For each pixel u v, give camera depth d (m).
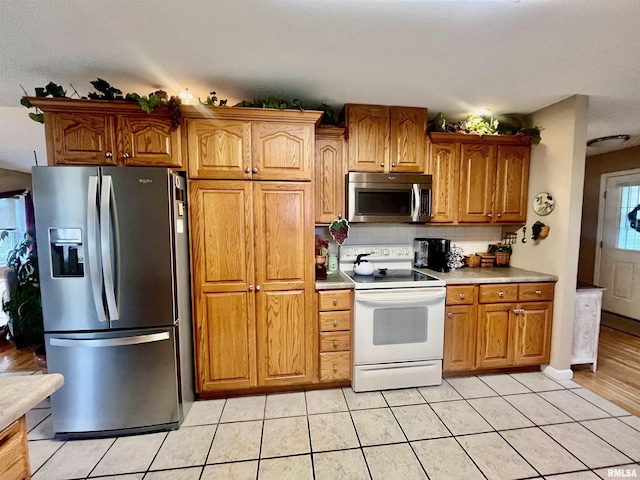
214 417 2.03
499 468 1.60
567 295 2.47
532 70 1.95
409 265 2.96
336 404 2.17
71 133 1.96
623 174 3.96
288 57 1.80
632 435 1.84
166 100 2.08
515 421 1.97
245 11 1.39
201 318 2.14
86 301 1.76
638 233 3.88
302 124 2.15
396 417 2.02
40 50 1.71
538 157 2.70
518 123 2.83
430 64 1.88
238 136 2.09
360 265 2.61
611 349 3.11
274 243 2.18
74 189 1.70
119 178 1.73
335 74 2.01
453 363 2.47
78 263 1.76
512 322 2.51
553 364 2.55
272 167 2.14
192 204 2.08
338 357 2.32
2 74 1.99
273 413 2.07
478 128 2.70
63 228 1.71
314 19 1.45
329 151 2.52
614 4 1.33
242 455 1.71
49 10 1.36
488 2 1.33
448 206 2.72
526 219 2.83
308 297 2.25
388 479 1.54
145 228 1.79
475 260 2.99
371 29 1.53
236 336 2.19
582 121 2.37
